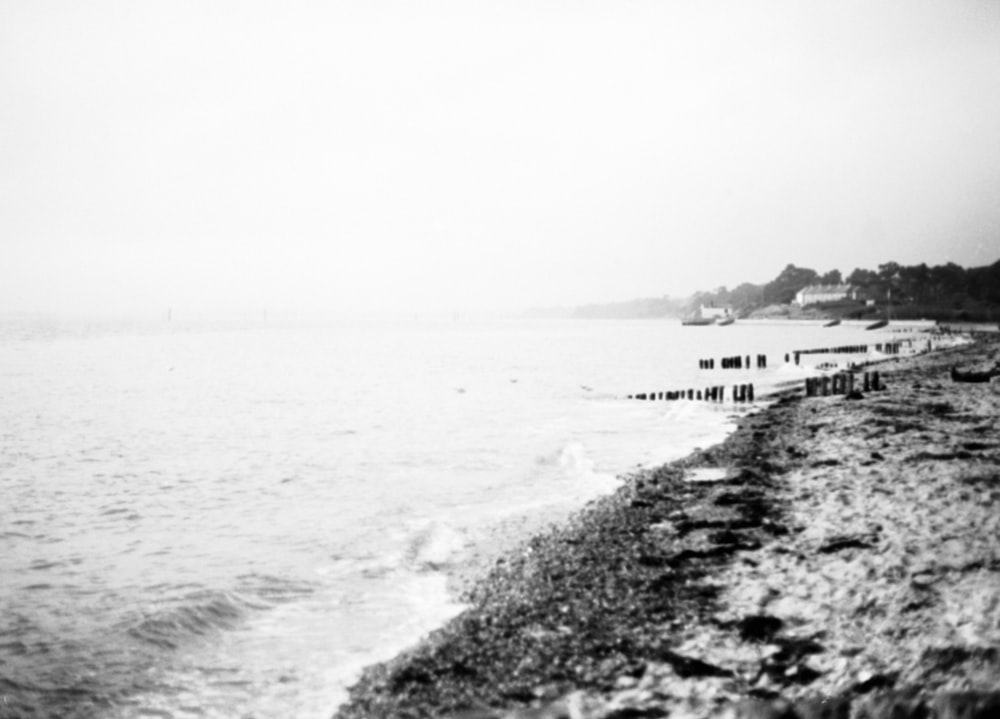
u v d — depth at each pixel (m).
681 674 7.23
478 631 8.94
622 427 29.41
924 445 18.61
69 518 16.22
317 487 19.14
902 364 59.16
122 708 7.69
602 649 8.10
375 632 9.41
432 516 15.56
